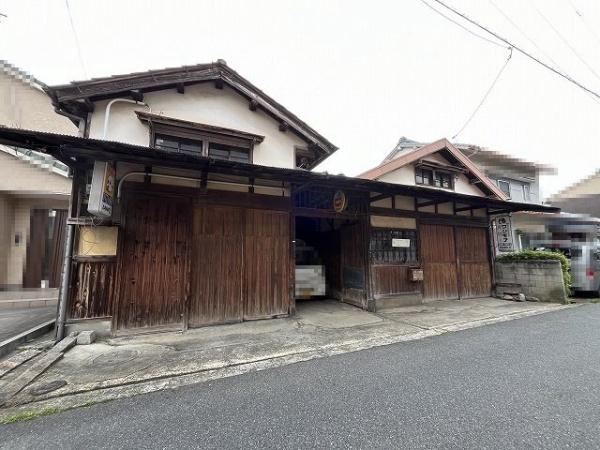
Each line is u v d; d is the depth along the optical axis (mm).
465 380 3018
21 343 4234
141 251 4938
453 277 8227
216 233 5539
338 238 8297
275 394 2811
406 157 9352
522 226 11211
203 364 3600
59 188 7480
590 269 8078
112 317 4684
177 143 6227
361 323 5594
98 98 5633
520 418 2305
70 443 2119
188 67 6129
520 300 7957
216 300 5402
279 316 5938
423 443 2023
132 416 2477
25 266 7223
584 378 3006
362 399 2666
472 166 10180
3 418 2453
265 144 7078
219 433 2203
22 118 9344
